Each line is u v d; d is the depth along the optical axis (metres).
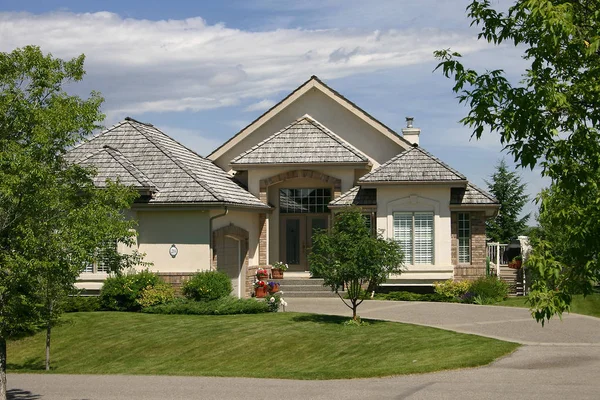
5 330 12.98
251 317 23.41
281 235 32.41
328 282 21.42
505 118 7.84
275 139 31.78
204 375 16.44
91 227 12.87
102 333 21.67
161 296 24.98
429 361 16.50
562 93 7.54
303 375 15.74
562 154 7.77
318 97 33.00
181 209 25.89
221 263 27.34
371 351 18.20
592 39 7.34
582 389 13.25
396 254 21.53
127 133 29.59
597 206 7.55
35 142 12.27
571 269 7.82
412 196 29.25
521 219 55.47
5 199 11.93
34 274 12.25
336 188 30.92
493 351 17.20
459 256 29.81
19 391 14.91
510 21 8.25
